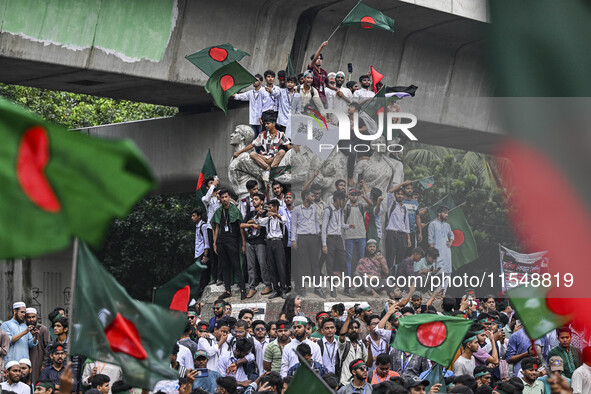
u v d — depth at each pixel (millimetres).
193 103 21953
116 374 10586
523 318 6996
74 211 3479
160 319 6168
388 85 22438
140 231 29000
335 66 21500
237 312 16984
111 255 29969
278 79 19938
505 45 4918
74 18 17453
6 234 3428
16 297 24703
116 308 6023
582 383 10875
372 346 12133
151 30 18500
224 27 19453
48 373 11570
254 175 19047
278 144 18531
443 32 22297
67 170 3453
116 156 3441
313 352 11758
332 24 20953
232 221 17484
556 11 4832
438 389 9977
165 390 9133
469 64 23422
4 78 19078
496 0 4898
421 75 22906
